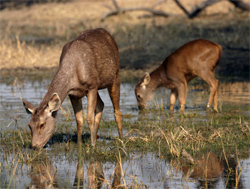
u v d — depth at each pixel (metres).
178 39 47.19
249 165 14.65
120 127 18.86
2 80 35.38
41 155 16.16
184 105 24.55
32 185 13.04
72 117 23.72
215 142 17.58
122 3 68.00
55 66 41.19
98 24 57.72
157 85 25.72
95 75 16.91
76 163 15.23
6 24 63.22
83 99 28.48
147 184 12.95
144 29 52.56
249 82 33.22
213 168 14.41
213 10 60.19
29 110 15.49
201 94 30.16
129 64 41.06
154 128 20.48
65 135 19.48
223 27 50.97
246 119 21.61
